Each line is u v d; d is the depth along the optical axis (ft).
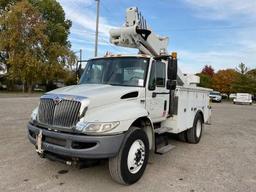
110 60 20.17
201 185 16.35
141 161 16.76
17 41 122.21
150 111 19.36
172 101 22.59
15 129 31.58
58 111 15.20
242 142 30.04
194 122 27.48
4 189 14.78
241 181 17.24
